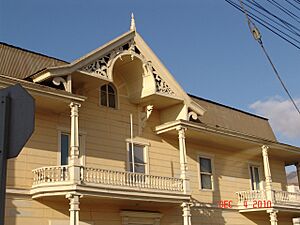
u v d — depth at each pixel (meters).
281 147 25.22
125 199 17.05
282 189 27.58
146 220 19.33
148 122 20.91
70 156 16.16
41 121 16.95
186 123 20.34
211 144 23.56
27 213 15.58
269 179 23.56
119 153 19.25
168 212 20.23
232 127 24.94
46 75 15.99
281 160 28.30
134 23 19.36
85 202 17.17
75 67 16.66
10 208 15.20
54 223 16.17
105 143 18.86
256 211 23.62
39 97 15.76
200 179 22.48
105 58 17.95
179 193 19.05
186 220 19.17
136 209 19.00
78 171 15.72
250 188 25.23
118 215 18.34
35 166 16.28
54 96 15.91
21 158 15.95
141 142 20.31
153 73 19.75
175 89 20.45
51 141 17.03
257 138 23.66
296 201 24.72
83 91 18.61
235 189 24.27
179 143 20.22
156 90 19.58
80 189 15.53
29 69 17.34
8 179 15.37
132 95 20.28
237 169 24.83
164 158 21.09
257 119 27.66
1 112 3.67
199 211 21.78
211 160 23.48
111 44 17.98
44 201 16.11
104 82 17.91
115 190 16.67
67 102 16.28
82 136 18.14
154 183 18.38
